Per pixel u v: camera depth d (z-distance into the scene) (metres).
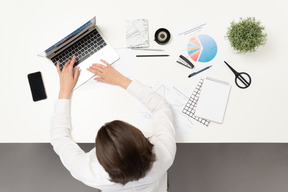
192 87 0.99
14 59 1.01
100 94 0.99
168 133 0.85
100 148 0.59
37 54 1.01
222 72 1.00
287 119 0.97
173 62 1.01
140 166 0.61
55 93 1.00
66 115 0.95
